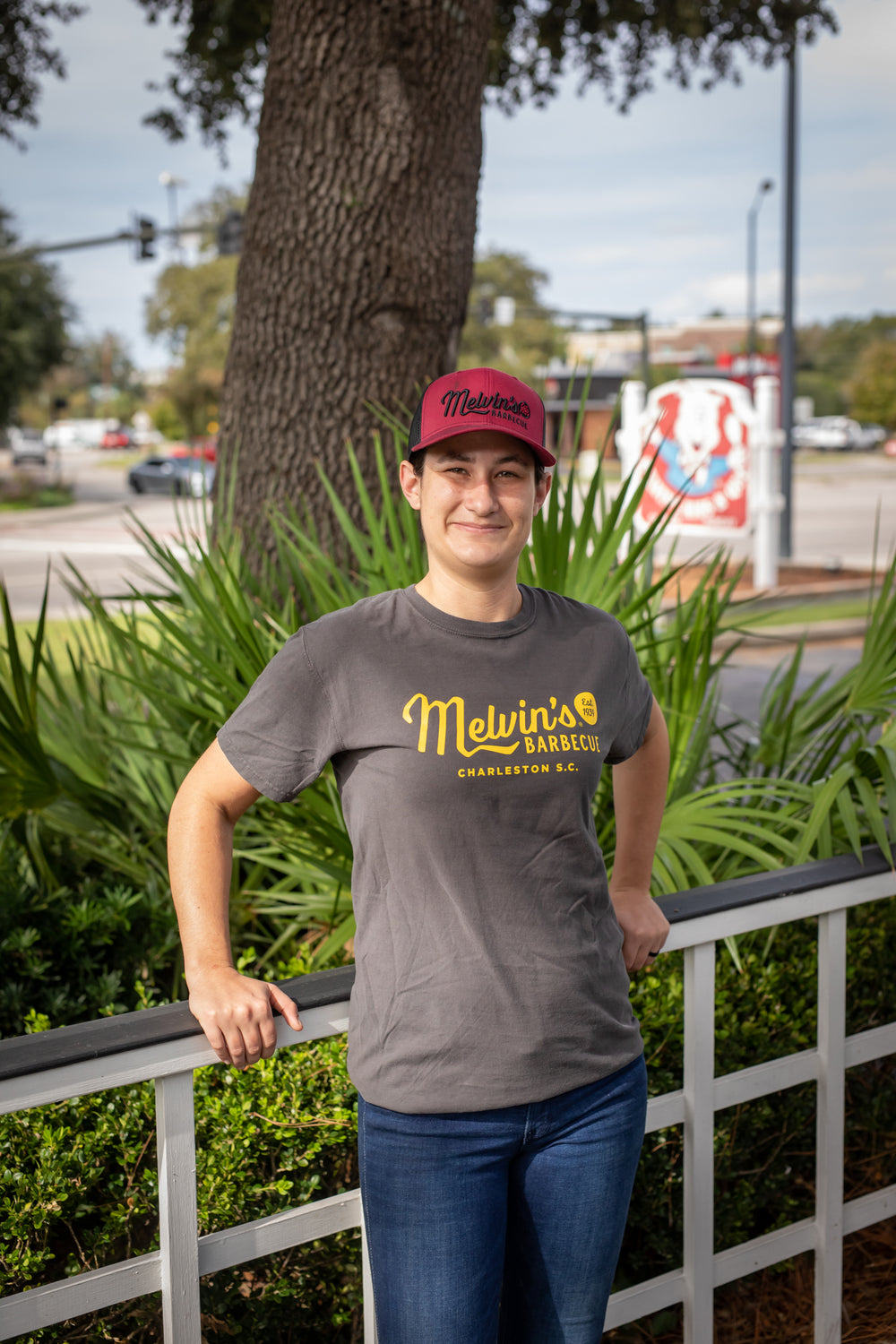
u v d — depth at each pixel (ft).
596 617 5.34
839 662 33.32
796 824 8.10
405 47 13.05
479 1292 4.95
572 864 5.00
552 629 5.17
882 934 8.63
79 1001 8.68
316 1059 6.85
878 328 355.77
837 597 41.86
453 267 13.85
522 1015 4.80
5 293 111.24
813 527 82.43
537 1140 4.96
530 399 5.08
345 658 4.93
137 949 9.25
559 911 4.93
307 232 13.33
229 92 28.09
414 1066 4.81
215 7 25.94
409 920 4.84
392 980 4.85
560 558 8.65
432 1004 4.78
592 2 27.73
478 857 4.82
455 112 13.52
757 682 30.76
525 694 4.97
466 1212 4.88
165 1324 5.21
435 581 5.19
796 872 6.91
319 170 13.21
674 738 9.53
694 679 9.48
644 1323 7.86
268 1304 6.71
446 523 5.04
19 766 8.98
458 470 5.03
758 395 42.83
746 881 6.72
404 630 5.00
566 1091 4.93
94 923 9.14
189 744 10.02
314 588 9.09
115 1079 4.82
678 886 7.83
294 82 13.21
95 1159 6.59
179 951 9.45
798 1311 7.93
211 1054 5.02
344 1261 6.90
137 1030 4.87
